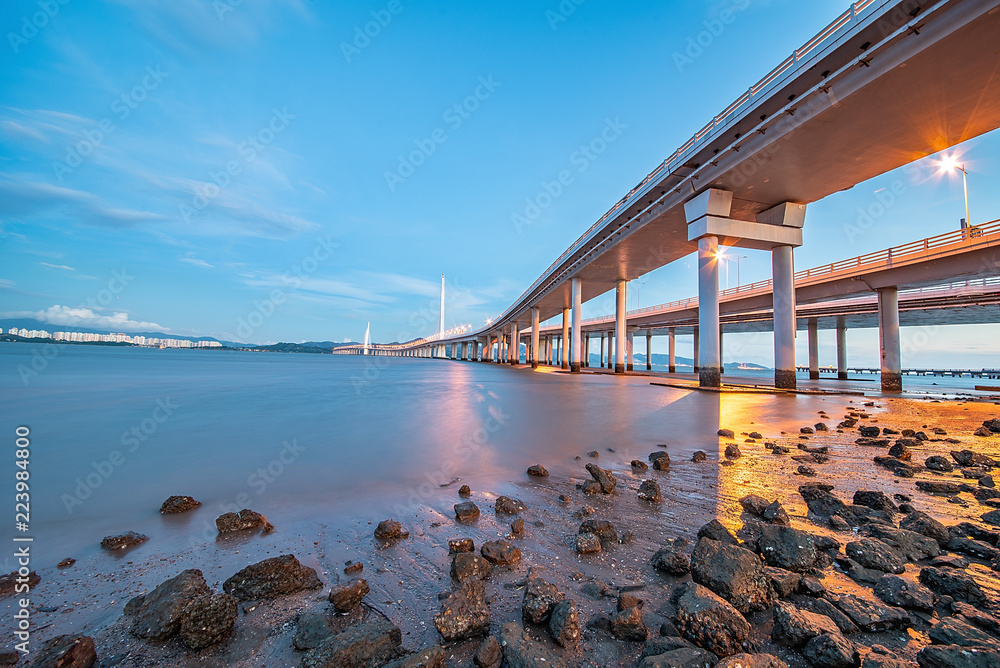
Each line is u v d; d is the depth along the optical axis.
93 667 2.82
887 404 21.52
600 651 2.96
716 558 3.88
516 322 106.56
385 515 5.72
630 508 5.99
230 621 3.14
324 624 3.18
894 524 5.29
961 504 6.21
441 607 3.43
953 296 38.47
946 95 18.00
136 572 4.16
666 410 17.55
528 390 28.19
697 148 26.31
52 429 12.21
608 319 84.62
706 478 7.61
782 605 3.25
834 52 17.61
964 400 24.56
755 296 45.78
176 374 41.69
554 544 4.76
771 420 15.06
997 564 4.17
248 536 5.00
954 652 2.70
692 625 3.08
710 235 29.06
